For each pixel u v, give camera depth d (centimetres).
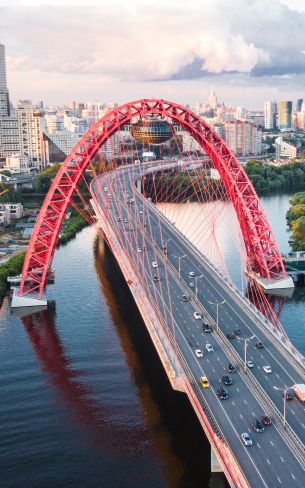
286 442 12775
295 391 14750
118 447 14688
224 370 16112
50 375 18438
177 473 13662
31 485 13425
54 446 14812
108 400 16862
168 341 17212
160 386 17600
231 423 13512
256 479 11550
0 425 15750
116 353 19788
